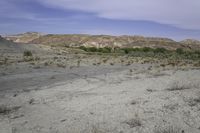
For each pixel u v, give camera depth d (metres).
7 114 9.72
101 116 8.64
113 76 20.67
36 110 10.10
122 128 7.30
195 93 10.92
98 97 11.91
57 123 8.23
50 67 29.38
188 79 16.12
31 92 14.32
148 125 7.38
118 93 12.72
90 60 42.22
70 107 10.25
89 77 20.58
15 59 40.41
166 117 7.98
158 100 10.22
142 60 43.12
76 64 33.84
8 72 24.34
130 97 11.34
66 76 21.55
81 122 8.13
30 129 7.79
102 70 26.61
